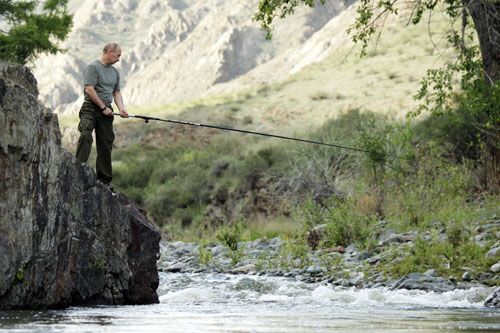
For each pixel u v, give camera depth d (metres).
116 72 23.88
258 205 67.38
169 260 40.25
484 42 45.38
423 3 44.31
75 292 18.98
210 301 22.11
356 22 44.12
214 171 79.56
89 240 19.55
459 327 13.41
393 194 46.88
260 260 36.22
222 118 120.75
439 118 61.72
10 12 70.88
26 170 17.66
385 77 119.00
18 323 13.57
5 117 17.31
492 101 44.34
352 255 35.84
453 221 36.91
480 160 50.41
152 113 133.25
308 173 63.34
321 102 118.44
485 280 26.19
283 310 18.27
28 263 17.52
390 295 23.16
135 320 14.62
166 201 75.94
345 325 13.70
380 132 53.84
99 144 23.42
